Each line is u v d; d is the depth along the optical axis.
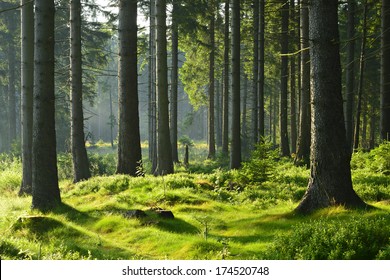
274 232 10.99
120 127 20.23
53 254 9.16
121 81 20.17
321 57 12.38
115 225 12.70
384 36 22.30
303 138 23.94
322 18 12.37
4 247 9.23
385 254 7.47
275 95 50.06
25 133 21.28
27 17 21.05
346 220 10.63
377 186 14.64
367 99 40.56
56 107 42.22
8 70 46.88
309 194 12.44
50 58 15.41
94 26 34.09
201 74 39.72
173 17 29.80
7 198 19.78
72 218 14.18
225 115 35.78
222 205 15.05
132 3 20.17
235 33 22.77
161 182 17.73
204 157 41.38
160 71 21.69
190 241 10.52
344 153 12.27
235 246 10.16
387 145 18.42
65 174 28.20
